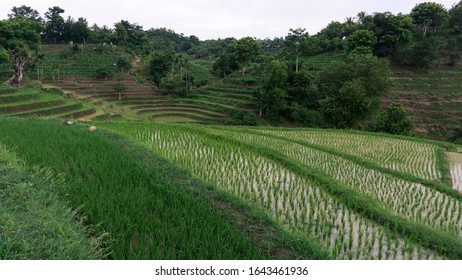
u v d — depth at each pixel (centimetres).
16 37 3772
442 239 577
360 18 5847
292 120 3972
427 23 5262
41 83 4225
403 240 602
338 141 1825
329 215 688
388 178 1061
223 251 475
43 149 901
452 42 4862
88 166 784
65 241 421
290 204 738
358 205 724
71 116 2800
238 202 662
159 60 5575
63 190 618
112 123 1716
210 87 5178
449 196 891
